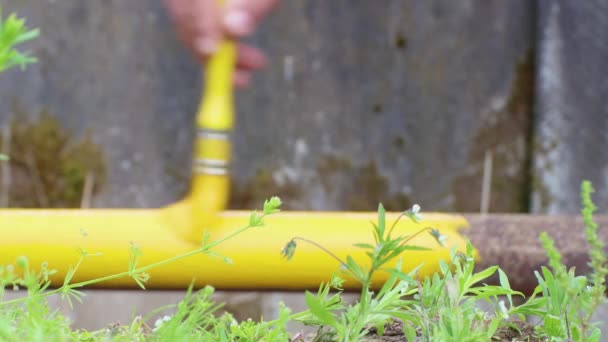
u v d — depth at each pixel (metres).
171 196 4.02
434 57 3.97
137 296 3.66
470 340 0.82
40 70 3.96
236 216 1.69
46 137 3.97
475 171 3.98
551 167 3.83
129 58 4.00
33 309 0.87
